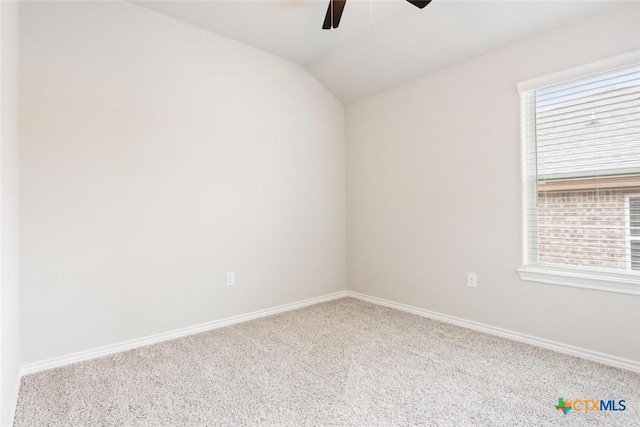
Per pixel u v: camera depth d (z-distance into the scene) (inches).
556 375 76.7
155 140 100.1
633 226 79.0
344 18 103.9
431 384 73.6
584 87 85.4
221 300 113.8
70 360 86.2
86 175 88.8
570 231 88.8
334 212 148.2
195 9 99.3
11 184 65.9
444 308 116.0
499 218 101.0
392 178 132.3
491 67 101.8
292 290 133.1
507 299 99.7
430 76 118.5
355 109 146.9
